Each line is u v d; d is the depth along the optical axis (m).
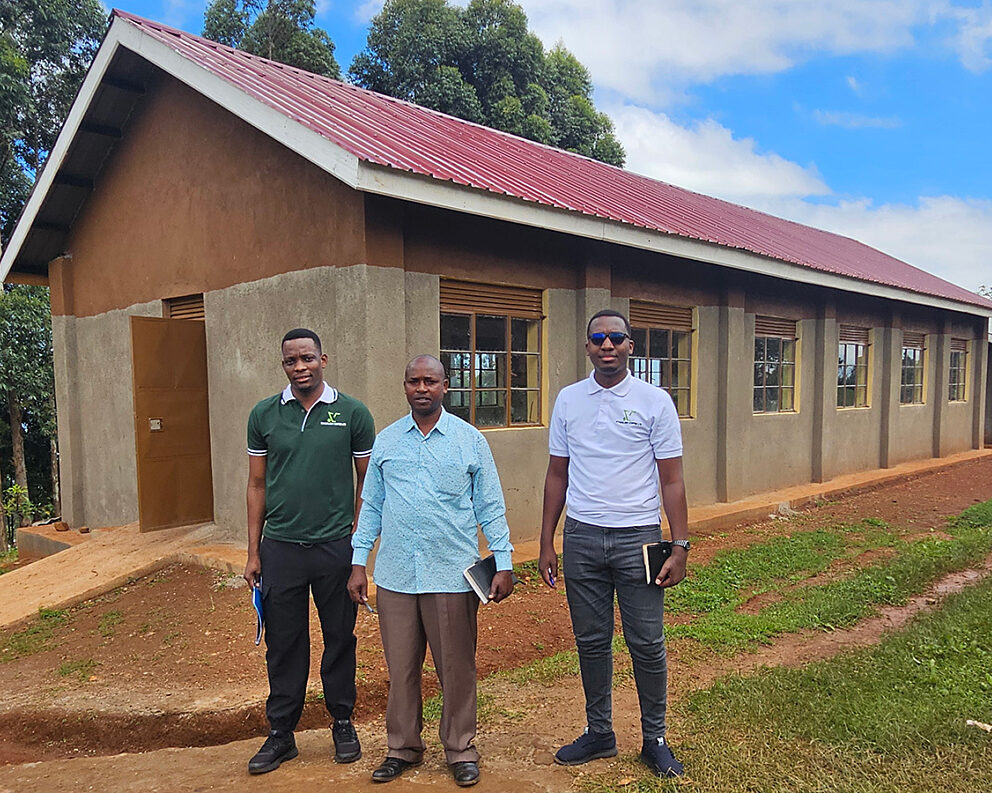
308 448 3.36
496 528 3.19
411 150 6.37
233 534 7.58
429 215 6.60
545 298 7.72
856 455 12.95
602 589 3.20
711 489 9.92
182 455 7.92
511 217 6.32
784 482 11.28
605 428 3.11
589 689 3.28
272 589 3.38
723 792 2.93
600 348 3.07
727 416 9.92
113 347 9.32
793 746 3.26
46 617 6.28
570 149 21.72
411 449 3.15
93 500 9.89
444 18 19.69
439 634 3.12
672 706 3.84
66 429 10.09
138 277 8.87
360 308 6.02
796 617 5.41
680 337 9.62
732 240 9.10
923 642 4.55
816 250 13.08
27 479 15.84
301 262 6.61
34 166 15.78
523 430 7.55
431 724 3.92
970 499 10.95
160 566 7.04
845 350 12.76
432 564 3.10
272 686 3.44
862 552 7.71
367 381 6.00
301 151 5.71
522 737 3.60
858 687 3.87
